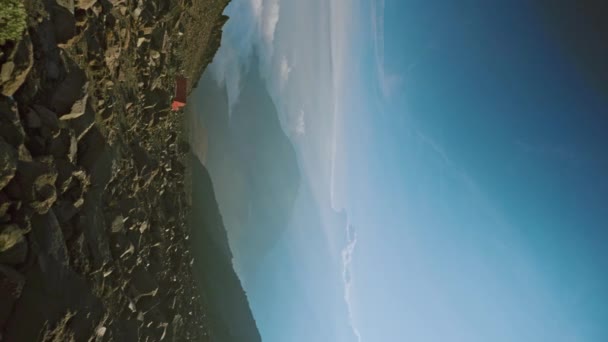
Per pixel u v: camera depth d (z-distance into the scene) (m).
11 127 5.72
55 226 6.50
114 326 8.95
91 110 8.71
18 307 5.45
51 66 7.13
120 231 9.84
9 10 5.27
